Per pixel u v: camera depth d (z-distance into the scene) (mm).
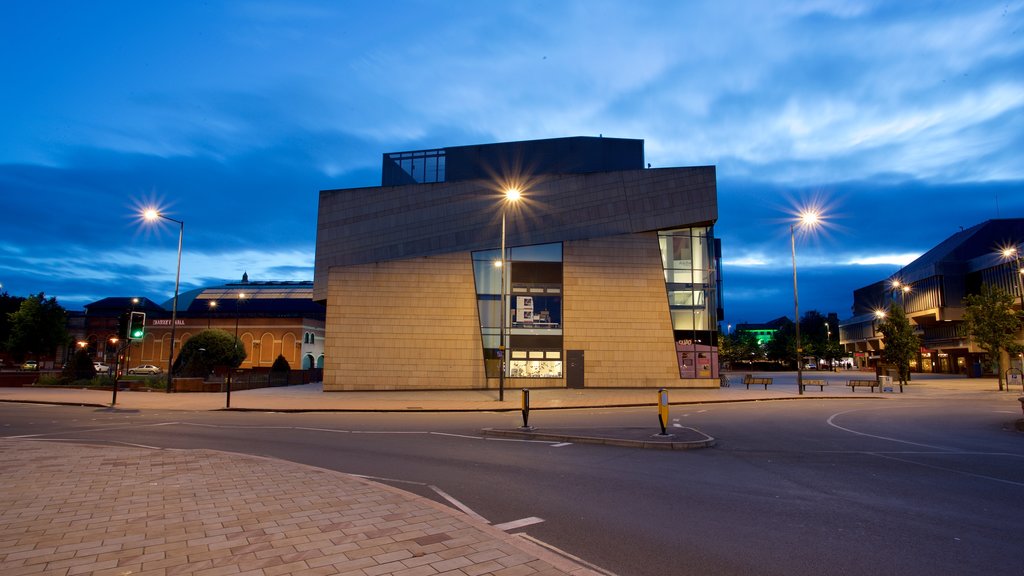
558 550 5605
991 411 23219
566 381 35312
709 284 37062
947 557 5422
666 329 36219
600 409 24516
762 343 106000
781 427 17031
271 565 4746
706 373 36219
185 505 6824
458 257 36094
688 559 5355
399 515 6398
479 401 27531
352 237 38438
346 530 5789
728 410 23562
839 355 94125
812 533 6195
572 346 35656
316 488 7832
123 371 58281
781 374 71812
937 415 21359
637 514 6992
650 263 36688
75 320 76312
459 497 7895
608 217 36906
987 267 56188
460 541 5445
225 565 4742
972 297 41938
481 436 14891
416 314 35312
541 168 42219
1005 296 40406
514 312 35719
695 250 37406
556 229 36688
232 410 23734
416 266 35750
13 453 11008
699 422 18406
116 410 23172
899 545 5785
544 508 7285
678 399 28953
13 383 36438
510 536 5660
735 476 9438
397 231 37844
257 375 41250
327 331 34812
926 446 13133
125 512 6484
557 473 9672
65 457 10484
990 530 6332
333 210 39000
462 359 35094
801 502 7633
